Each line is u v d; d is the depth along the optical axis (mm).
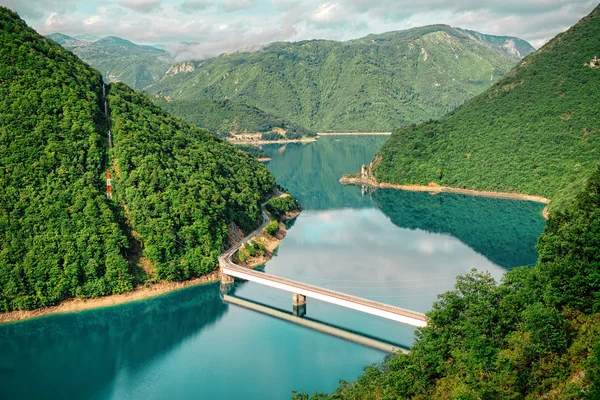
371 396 106250
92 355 166250
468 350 102125
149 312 198750
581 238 110938
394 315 167500
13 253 195375
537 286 113312
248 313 194375
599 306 101812
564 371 92188
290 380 144375
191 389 142500
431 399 97812
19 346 173875
